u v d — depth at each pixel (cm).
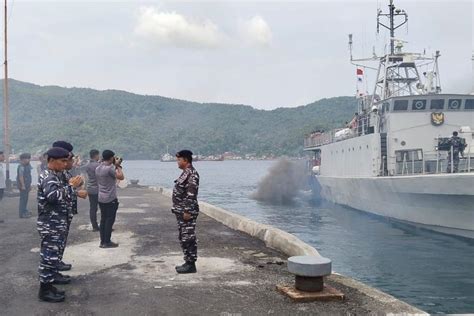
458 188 1520
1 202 1956
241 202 3459
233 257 883
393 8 2545
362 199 2333
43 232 589
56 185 588
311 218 2370
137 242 1041
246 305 577
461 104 2088
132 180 3575
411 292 1049
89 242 1038
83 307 566
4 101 2555
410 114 2091
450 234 1692
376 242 1634
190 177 747
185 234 746
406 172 2003
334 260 1370
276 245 973
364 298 608
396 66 2553
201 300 598
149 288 654
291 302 590
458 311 923
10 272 744
